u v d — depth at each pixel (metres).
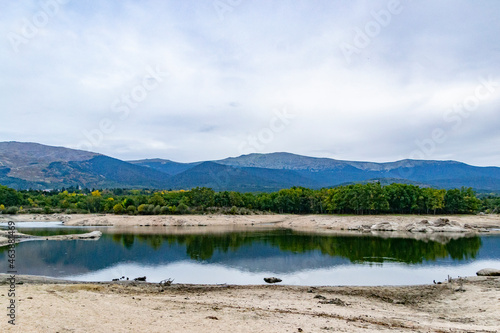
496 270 39.38
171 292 30.38
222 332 16.58
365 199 129.00
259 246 64.12
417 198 131.88
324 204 148.50
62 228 99.12
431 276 39.91
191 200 147.00
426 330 18.92
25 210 145.25
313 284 36.50
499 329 19.62
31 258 49.25
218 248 61.59
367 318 21.62
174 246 63.88
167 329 16.62
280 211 157.38
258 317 20.17
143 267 45.19
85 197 171.75
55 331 15.02
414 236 81.06
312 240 73.12
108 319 17.69
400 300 29.41
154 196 144.50
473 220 115.75
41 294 23.16
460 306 26.66
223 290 32.38
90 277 39.00
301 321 19.73
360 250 59.19
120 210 136.62
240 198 154.12
